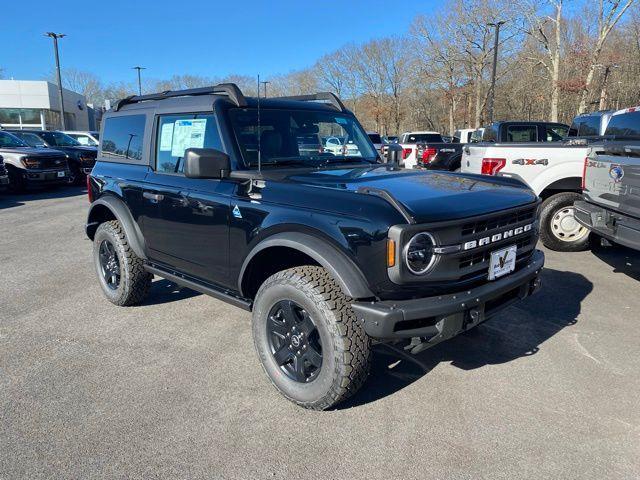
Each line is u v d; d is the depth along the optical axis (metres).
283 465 2.66
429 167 14.48
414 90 60.00
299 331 3.15
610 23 35.38
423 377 3.54
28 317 4.71
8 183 13.38
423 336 2.83
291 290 3.02
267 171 3.53
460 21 46.16
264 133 3.87
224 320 4.61
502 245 3.23
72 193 14.97
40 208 11.78
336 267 2.83
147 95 4.75
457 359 3.81
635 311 4.72
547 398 3.27
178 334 4.30
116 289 4.90
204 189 3.74
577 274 5.85
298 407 3.18
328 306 2.87
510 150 7.09
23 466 2.65
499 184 3.64
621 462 2.66
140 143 4.55
